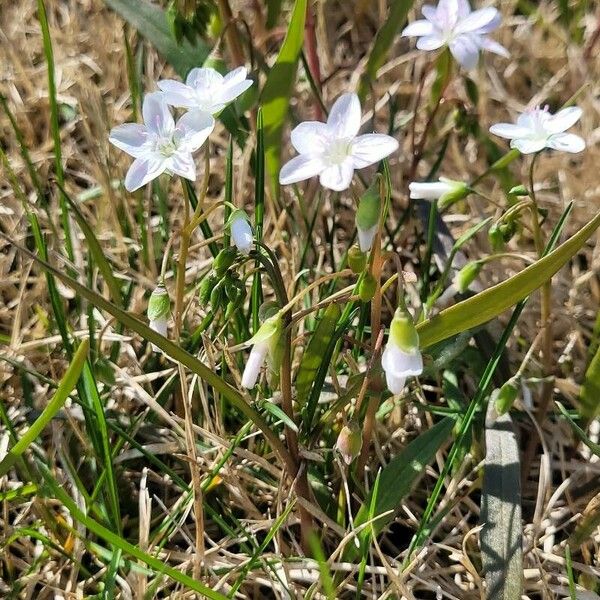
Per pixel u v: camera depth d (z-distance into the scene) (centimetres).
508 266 20
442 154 19
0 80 23
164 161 12
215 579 14
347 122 11
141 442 16
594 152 22
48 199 21
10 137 22
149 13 18
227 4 18
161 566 11
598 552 15
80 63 24
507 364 16
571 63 24
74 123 22
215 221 20
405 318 11
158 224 21
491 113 25
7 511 15
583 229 11
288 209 19
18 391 17
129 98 24
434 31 16
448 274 17
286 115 18
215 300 12
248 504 15
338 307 13
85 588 14
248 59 22
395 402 15
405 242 20
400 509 16
